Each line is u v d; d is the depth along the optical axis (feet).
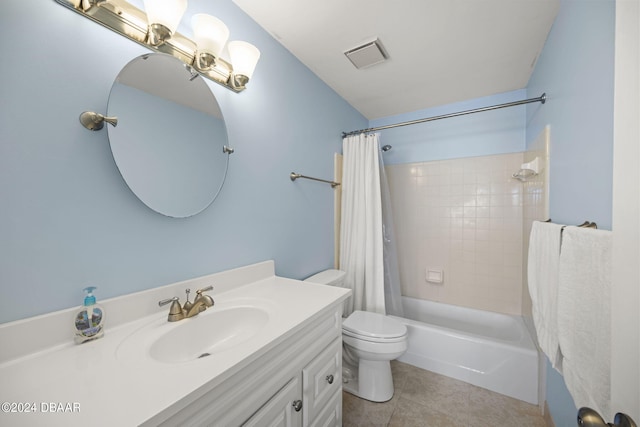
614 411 1.40
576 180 3.31
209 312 3.10
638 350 1.25
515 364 5.18
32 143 2.16
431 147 8.20
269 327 2.62
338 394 3.63
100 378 1.82
